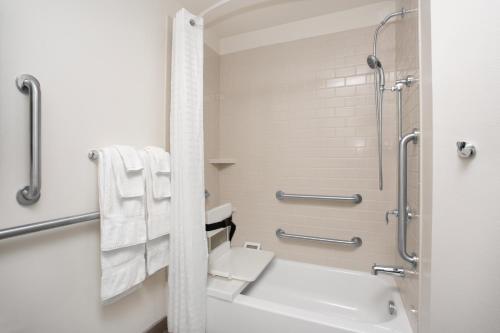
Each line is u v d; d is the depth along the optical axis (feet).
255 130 6.39
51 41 2.71
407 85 3.71
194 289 3.82
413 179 3.46
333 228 5.59
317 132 5.73
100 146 3.26
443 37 2.38
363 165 5.33
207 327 4.08
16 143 2.42
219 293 3.97
